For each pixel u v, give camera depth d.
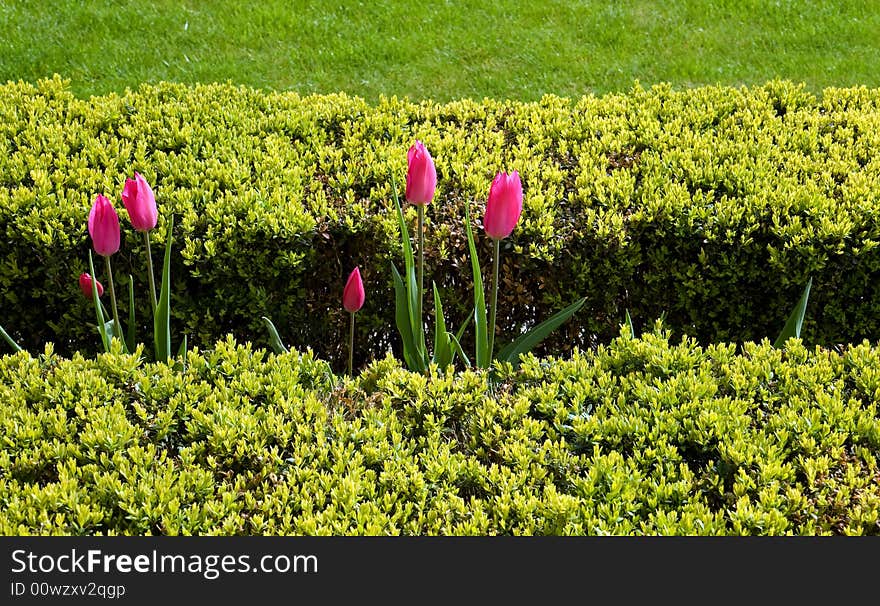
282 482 2.87
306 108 5.48
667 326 4.57
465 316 4.50
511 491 2.87
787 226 4.26
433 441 3.07
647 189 4.55
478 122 5.40
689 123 5.36
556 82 7.95
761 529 2.70
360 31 8.38
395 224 4.29
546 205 4.46
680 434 3.09
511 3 8.85
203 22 8.38
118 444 2.99
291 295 4.43
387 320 4.52
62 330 4.46
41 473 2.92
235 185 4.60
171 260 4.35
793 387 3.30
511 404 3.30
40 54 7.86
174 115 5.28
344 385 3.42
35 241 4.21
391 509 2.81
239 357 3.53
